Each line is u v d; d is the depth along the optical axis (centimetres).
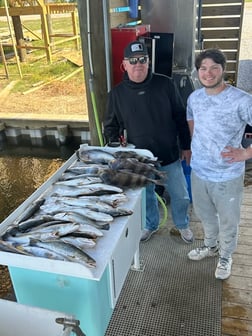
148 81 207
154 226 255
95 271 123
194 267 226
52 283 143
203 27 534
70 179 183
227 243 203
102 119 262
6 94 816
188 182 284
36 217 151
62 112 696
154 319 189
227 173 180
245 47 845
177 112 218
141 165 188
